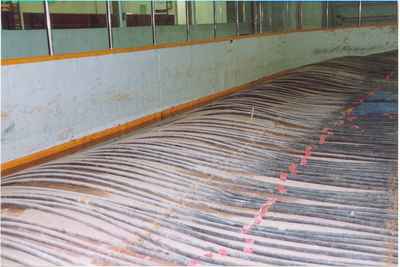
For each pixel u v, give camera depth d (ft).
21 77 16.48
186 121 17.51
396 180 11.71
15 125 16.43
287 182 11.99
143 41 25.86
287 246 8.84
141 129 21.84
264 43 33.65
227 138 15.08
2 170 16.07
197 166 12.87
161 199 10.90
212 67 28.17
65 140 18.61
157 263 8.30
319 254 8.56
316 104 19.76
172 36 28.30
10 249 8.64
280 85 23.49
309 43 38.52
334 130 15.93
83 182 11.85
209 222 9.86
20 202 10.72
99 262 8.22
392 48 40.98
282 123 16.98
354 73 26.53
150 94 23.27
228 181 12.07
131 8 28.17
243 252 8.67
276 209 10.44
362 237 9.10
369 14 44.80
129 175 12.17
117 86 21.11
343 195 11.03
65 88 18.40
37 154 17.39
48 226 9.47
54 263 8.11
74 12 25.07
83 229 9.40
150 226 9.64
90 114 19.76
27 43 18.61
